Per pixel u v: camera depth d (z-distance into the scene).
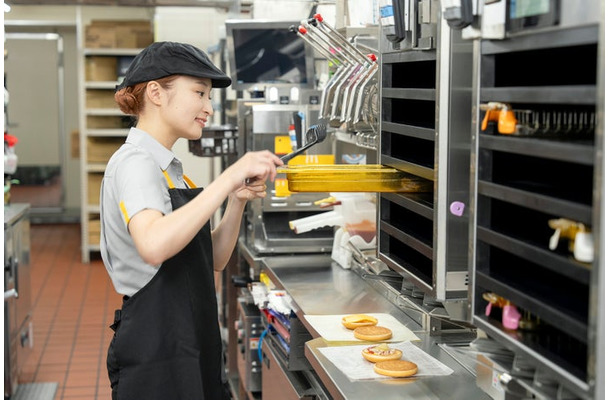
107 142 9.00
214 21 7.16
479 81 1.84
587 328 1.46
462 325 2.71
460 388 2.22
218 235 2.63
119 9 9.76
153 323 2.35
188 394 2.37
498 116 1.81
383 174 2.58
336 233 3.92
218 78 2.34
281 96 4.50
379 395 2.17
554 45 1.54
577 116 1.82
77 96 11.55
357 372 2.32
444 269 2.29
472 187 1.88
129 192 2.18
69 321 6.67
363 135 3.27
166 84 2.32
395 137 2.74
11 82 11.39
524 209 1.88
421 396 2.17
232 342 5.00
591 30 1.43
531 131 1.76
